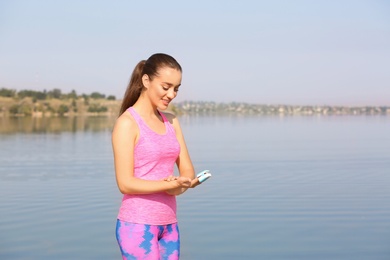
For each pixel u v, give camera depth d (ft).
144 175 14.14
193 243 27.61
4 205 37.45
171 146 14.35
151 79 14.21
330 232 29.89
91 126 177.17
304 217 33.58
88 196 40.68
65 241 27.91
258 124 198.18
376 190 43.57
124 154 14.05
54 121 229.66
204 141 102.78
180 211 35.42
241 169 57.72
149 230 13.96
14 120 238.68
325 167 59.36
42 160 66.90
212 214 34.35
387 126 173.68
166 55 14.43
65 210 35.65
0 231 30.14
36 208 36.29
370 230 30.30
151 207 14.01
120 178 14.01
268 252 26.03
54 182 48.08
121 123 14.15
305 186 45.60
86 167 59.31
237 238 28.55
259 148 84.99
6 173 54.75
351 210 35.70
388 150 81.35
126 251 14.02
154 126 14.40
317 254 25.79
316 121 238.27
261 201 38.78
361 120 255.91
